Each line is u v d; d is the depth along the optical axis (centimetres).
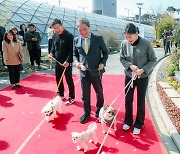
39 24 2336
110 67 1177
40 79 923
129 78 461
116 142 439
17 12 2317
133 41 429
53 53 621
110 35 2094
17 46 772
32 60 1188
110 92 745
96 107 579
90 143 435
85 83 521
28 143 442
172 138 455
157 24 3794
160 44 2734
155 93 714
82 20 468
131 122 489
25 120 539
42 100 673
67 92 730
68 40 589
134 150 412
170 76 915
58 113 571
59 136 466
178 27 1065
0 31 1021
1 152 414
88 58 499
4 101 665
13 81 780
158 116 561
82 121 520
